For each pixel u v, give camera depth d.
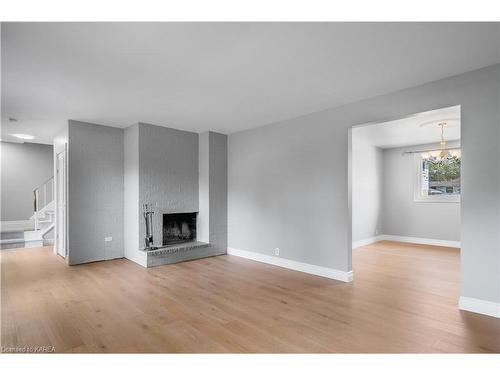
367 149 6.95
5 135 5.86
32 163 7.77
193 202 5.65
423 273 4.31
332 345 2.26
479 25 2.09
